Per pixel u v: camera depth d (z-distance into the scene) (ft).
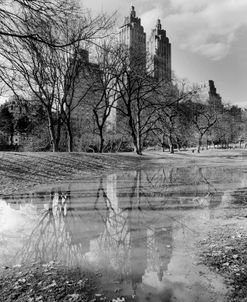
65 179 54.24
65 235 21.01
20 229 22.44
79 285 13.52
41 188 43.29
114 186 45.98
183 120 153.69
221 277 14.11
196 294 12.61
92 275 14.57
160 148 228.43
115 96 126.93
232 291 12.81
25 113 37.11
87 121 164.76
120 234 21.13
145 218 25.55
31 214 27.12
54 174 56.95
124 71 112.16
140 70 116.98
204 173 68.59
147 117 147.54
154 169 80.43
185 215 26.48
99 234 21.17
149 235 20.80
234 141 299.58
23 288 13.28
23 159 63.36
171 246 18.45
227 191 40.37
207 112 189.26
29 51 22.54
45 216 26.40
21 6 21.02
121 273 14.76
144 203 32.19
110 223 24.06
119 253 17.47
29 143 170.09
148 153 143.23
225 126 229.25
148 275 14.48
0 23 20.85
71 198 35.24
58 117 101.19
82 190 41.57
